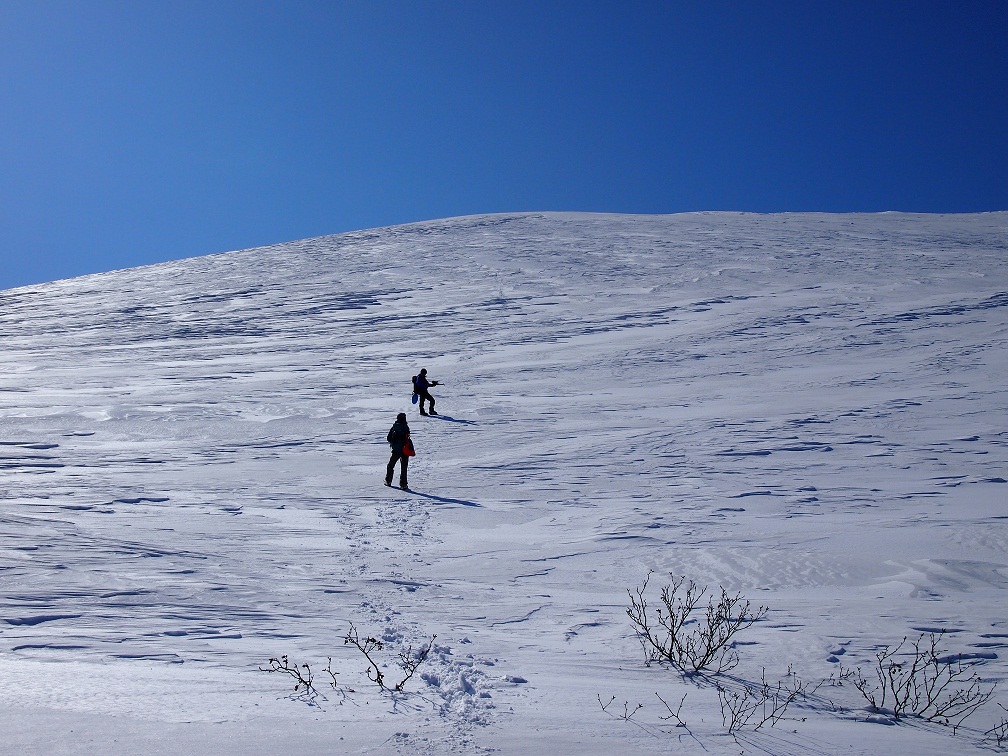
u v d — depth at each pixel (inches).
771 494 476.1
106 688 146.3
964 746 145.7
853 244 2022.6
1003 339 1011.9
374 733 130.8
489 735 134.2
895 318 1184.2
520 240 2367.1
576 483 523.2
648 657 201.8
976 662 205.5
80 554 304.7
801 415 715.4
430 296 1696.6
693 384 900.0
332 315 1560.0
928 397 762.8
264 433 734.5
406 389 949.2
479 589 288.5
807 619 246.2
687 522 411.8
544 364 1064.2
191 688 150.3
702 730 143.9
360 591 274.2
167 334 1446.9
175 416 812.0
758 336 1145.4
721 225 2529.5
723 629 231.0
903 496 465.4
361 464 602.5
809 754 135.3
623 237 2333.9
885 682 181.6
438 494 499.8
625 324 1316.4
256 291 1876.2
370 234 2709.2
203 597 248.8
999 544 355.9
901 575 309.3
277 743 122.3
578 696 163.5
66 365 1187.3
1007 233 2207.2
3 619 205.8
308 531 394.6
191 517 421.4
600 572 321.4
